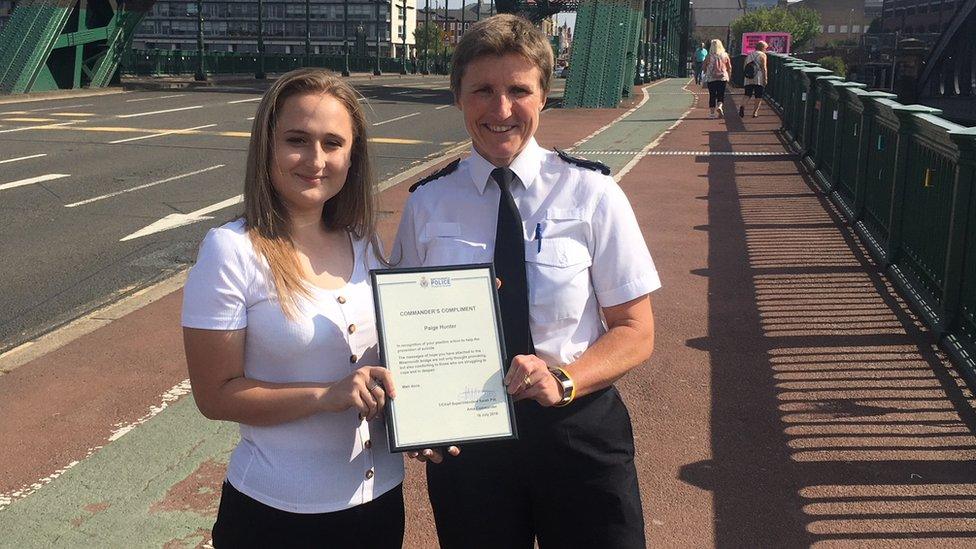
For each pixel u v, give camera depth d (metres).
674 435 4.29
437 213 2.27
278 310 2.00
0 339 6.00
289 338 2.00
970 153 5.16
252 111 24.06
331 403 1.93
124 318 6.39
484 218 2.24
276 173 2.04
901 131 6.98
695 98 30.16
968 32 24.81
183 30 154.88
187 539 3.39
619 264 2.21
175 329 6.12
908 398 4.68
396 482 2.21
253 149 2.03
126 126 19.78
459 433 1.96
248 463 2.09
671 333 5.80
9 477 3.93
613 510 2.22
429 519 3.58
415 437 1.94
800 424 4.38
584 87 26.59
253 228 2.02
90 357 5.56
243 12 151.38
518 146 2.22
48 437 4.37
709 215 9.82
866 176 8.77
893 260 7.18
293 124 2.01
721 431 4.32
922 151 6.45
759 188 11.61
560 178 2.23
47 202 10.98
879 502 3.62
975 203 5.12
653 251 8.12
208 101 27.73
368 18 145.00
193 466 4.00
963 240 5.29
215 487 3.80
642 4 30.44
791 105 17.22
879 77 49.91
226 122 20.95
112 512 3.59
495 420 1.97
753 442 4.20
